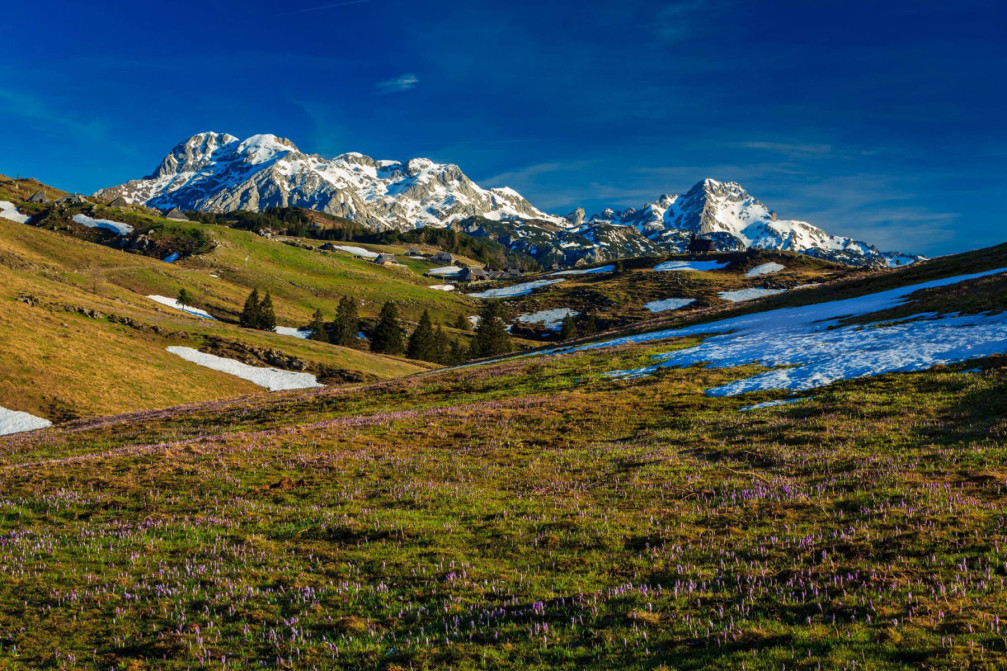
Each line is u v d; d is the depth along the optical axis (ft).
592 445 91.91
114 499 74.38
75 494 77.36
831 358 121.80
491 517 61.21
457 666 34.17
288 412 154.92
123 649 38.86
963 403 81.25
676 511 57.47
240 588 47.14
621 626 36.78
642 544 50.60
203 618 42.65
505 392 149.38
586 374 155.74
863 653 30.14
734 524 52.47
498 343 503.61
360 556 52.85
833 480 60.39
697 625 35.70
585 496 65.87
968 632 30.58
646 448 84.48
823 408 90.27
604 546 50.98
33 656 38.32
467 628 38.73
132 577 50.29
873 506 51.60
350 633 39.19
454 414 120.47
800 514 52.37
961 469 57.82
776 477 64.28
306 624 41.06
